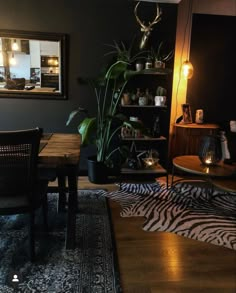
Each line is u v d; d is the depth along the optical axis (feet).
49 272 5.67
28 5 10.70
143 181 11.71
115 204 9.19
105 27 11.20
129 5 11.10
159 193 10.28
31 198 5.68
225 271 5.94
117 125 11.48
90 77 11.44
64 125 11.86
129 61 10.45
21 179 5.45
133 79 11.61
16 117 11.57
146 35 10.41
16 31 10.77
